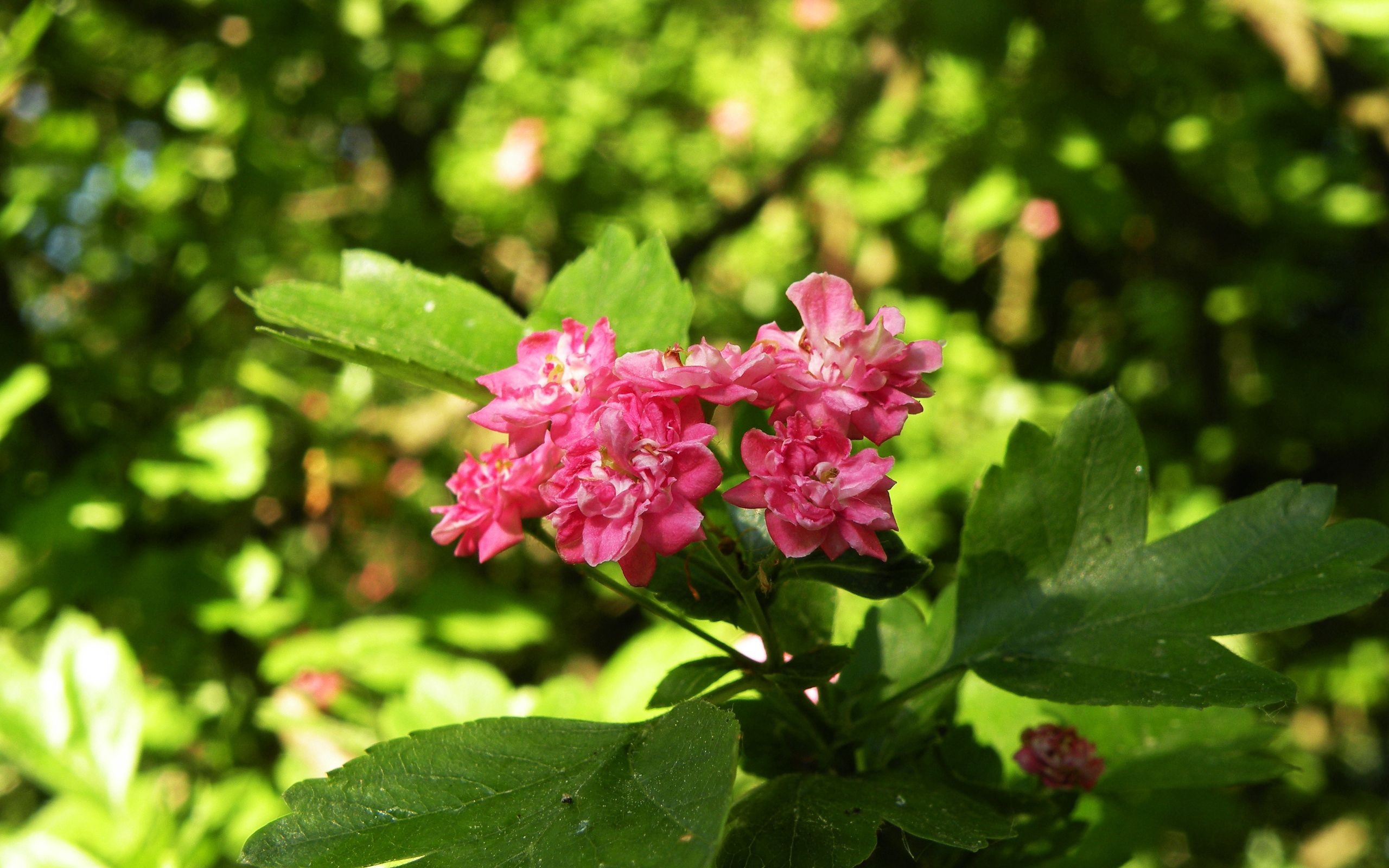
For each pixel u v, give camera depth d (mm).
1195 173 533
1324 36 457
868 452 171
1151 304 597
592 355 177
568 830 164
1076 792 202
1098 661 186
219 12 492
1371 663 635
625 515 170
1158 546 193
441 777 172
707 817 158
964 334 575
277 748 431
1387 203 550
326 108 540
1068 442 199
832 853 171
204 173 515
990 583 196
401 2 552
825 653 186
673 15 755
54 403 438
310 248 576
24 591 431
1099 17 459
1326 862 712
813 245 657
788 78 761
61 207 486
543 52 707
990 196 512
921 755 203
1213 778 208
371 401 576
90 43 482
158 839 284
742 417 207
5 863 276
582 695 262
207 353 537
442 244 583
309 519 561
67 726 287
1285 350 619
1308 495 190
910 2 515
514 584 613
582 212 665
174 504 471
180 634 442
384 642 426
